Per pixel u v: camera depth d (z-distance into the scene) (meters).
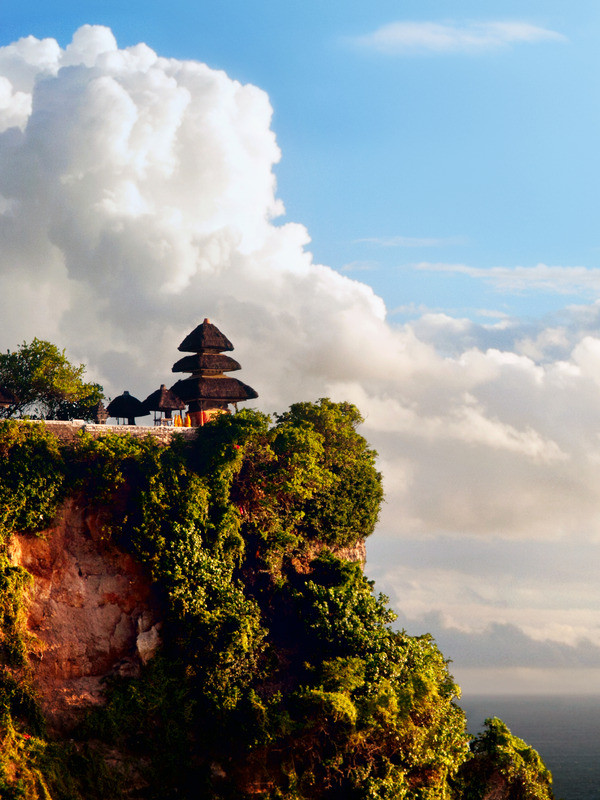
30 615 56.00
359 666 58.34
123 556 58.69
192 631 57.62
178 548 58.56
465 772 62.81
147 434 62.38
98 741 54.25
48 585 56.97
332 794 55.59
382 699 56.69
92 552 58.50
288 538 63.38
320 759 55.69
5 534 56.16
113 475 58.72
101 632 57.38
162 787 54.31
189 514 59.38
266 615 61.47
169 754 55.03
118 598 58.19
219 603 58.53
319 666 58.91
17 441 57.41
